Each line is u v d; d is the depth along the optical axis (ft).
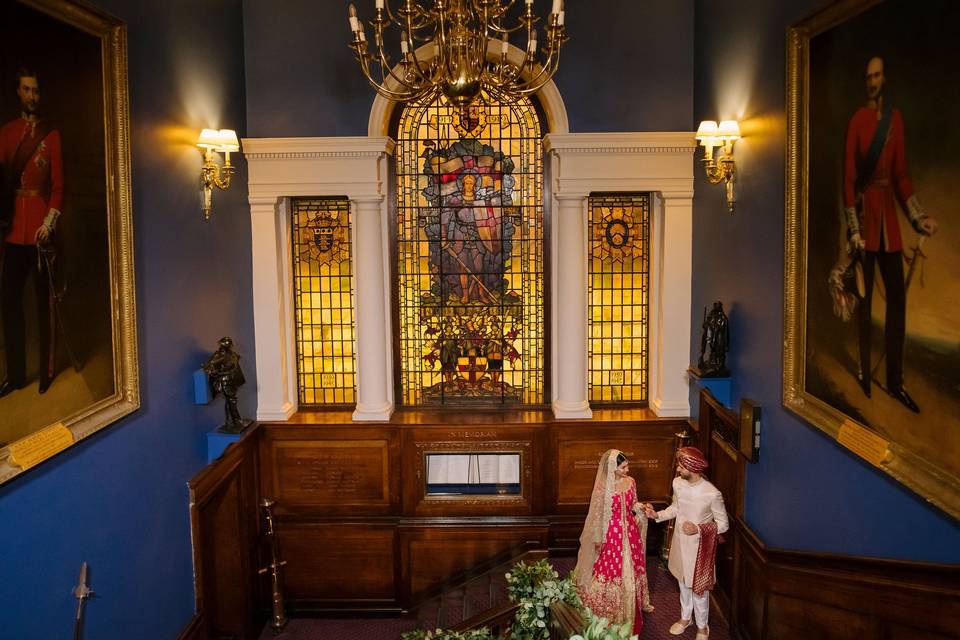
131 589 16.48
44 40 12.93
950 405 10.34
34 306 12.67
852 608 13.92
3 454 11.79
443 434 25.59
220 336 22.38
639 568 19.35
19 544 12.37
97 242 14.84
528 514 25.95
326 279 26.71
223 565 23.79
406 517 25.94
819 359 14.88
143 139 17.11
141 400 17.06
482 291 26.89
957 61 9.96
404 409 26.96
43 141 12.87
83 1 13.91
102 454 15.21
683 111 24.67
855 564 13.41
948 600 11.10
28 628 12.58
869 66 12.50
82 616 14.19
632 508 19.25
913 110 11.14
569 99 24.72
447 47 13.66
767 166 17.70
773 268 17.43
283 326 25.95
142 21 17.04
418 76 14.87
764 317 18.11
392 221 26.50
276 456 25.80
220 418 22.85
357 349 25.85
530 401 27.04
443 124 26.32
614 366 26.89
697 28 24.02
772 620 17.08
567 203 25.03
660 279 25.54
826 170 14.29
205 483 20.71
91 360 14.65
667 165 24.67
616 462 19.20
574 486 25.84
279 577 25.27
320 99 24.73
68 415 13.83
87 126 14.38
